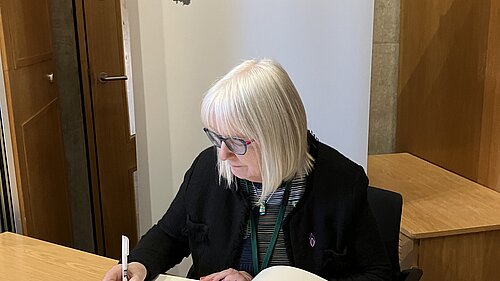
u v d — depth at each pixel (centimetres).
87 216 277
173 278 128
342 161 127
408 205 219
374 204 144
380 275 125
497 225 200
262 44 204
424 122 276
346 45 203
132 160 267
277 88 111
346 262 125
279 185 118
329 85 206
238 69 114
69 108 264
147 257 130
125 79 254
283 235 123
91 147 269
